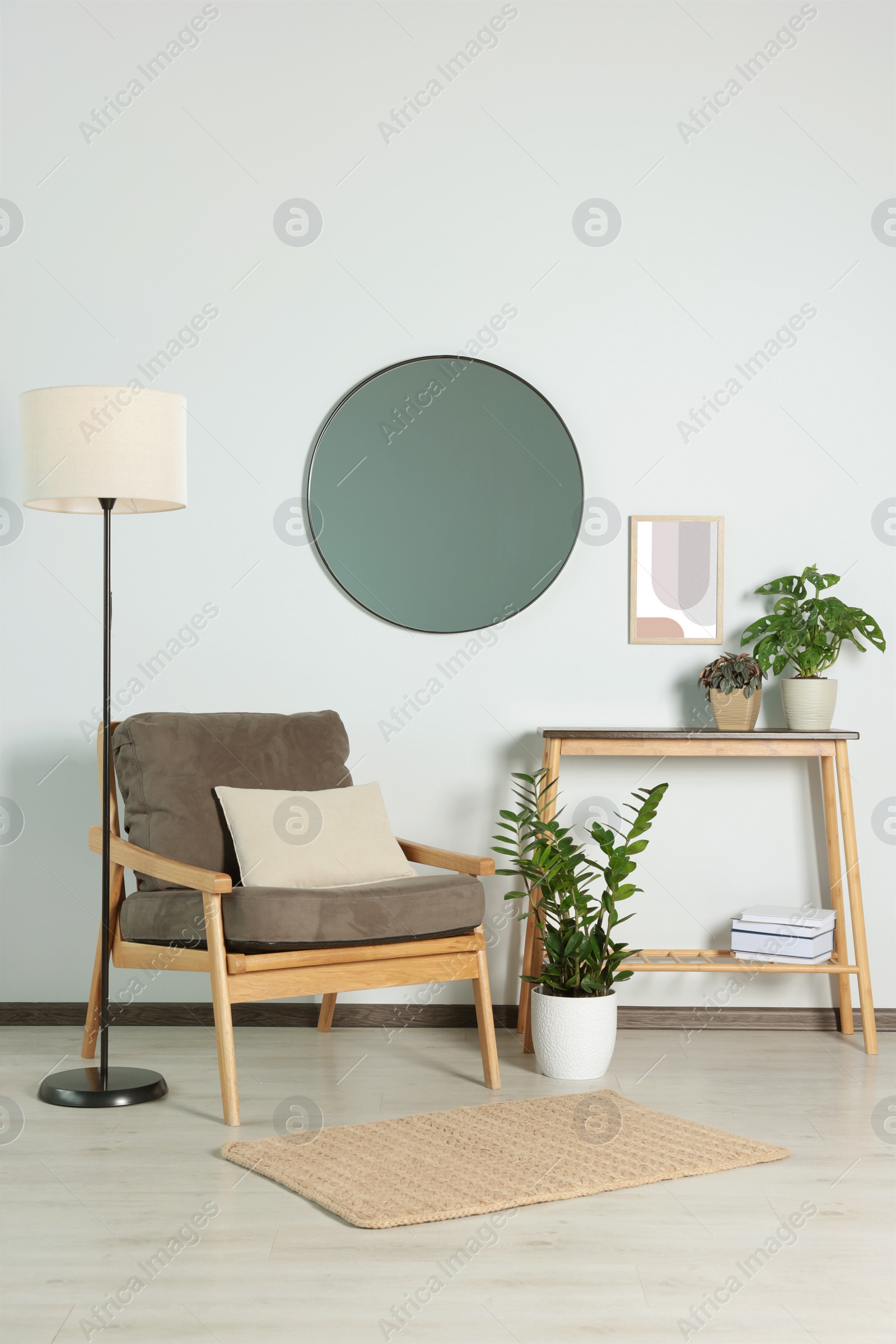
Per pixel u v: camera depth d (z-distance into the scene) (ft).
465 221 11.39
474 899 9.02
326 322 11.33
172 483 8.65
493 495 11.39
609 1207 6.75
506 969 11.23
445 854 9.64
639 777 11.32
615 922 9.60
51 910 11.12
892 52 11.47
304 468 11.32
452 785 11.34
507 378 11.39
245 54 11.30
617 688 11.41
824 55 11.46
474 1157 7.45
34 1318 5.42
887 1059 10.10
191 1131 8.00
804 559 11.46
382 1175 7.13
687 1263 6.04
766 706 11.43
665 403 11.45
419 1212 6.55
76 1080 8.84
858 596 11.46
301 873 9.30
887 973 11.29
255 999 8.29
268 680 11.28
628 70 11.43
